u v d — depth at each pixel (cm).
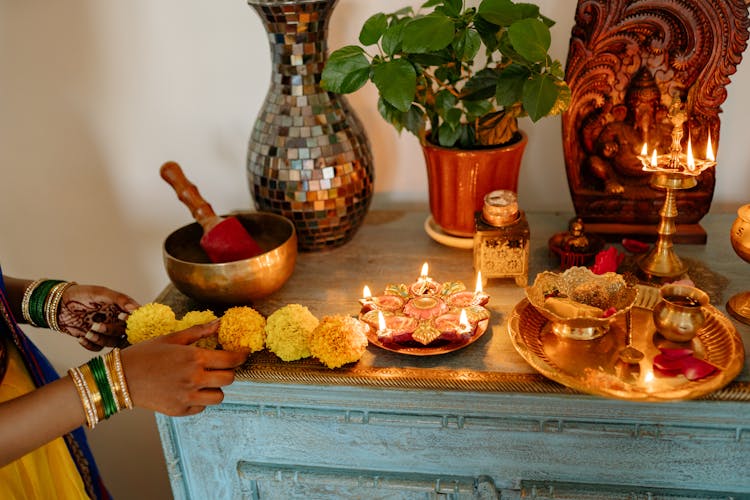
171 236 97
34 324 94
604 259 88
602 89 97
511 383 74
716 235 105
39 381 87
